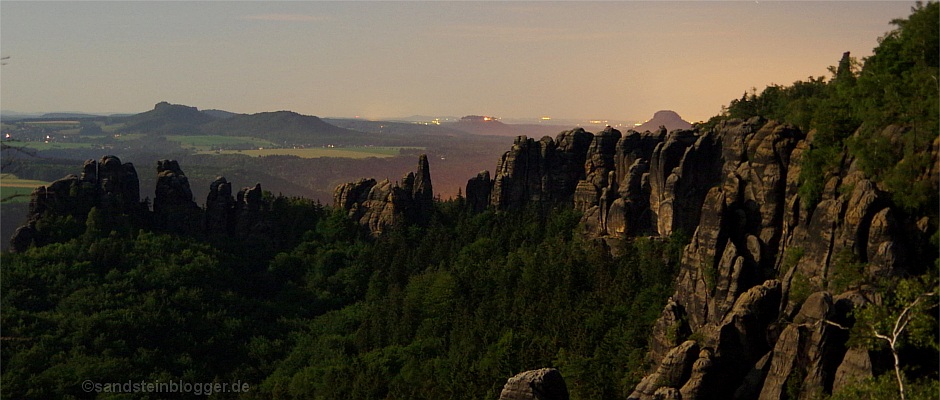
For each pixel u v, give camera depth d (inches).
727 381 3110.2
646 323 4311.0
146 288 6190.9
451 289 5816.9
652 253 5123.0
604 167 6766.7
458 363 4638.3
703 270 3720.5
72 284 6023.6
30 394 4677.7
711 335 3225.9
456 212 7770.7
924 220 3085.6
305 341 5816.9
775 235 3806.6
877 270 3058.6
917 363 2807.6
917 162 3176.7
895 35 3996.1
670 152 5492.1
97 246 6461.6
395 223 7470.5
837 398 2687.0
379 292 6540.4
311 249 7411.4
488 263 6215.6
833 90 4441.4
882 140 3351.4
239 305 6343.5
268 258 7357.3
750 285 3688.5
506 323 5024.6
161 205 7500.0
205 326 5890.8
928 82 3432.6
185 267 6451.8
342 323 5994.1
